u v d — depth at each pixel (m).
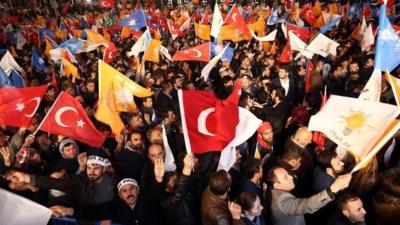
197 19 19.14
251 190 4.18
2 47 17.39
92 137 4.75
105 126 6.04
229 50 10.08
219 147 3.95
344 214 3.22
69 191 4.08
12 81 8.38
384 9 5.07
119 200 4.05
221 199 3.49
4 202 2.36
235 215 3.21
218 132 3.99
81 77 10.74
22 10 30.17
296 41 10.12
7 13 28.80
